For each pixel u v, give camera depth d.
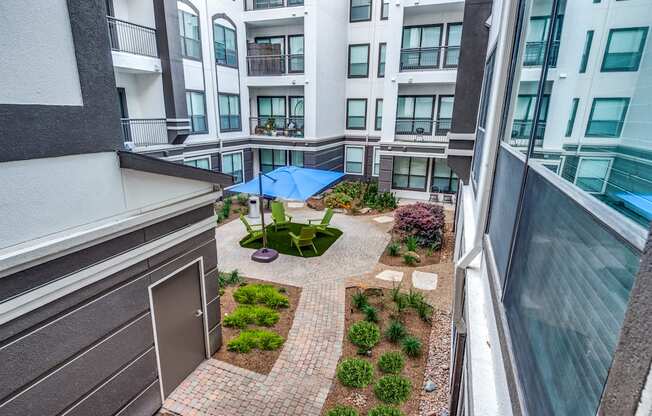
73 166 2.82
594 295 0.82
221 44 13.50
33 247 2.56
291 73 14.62
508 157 2.20
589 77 1.03
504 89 2.64
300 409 4.24
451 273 7.92
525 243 1.52
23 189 2.50
